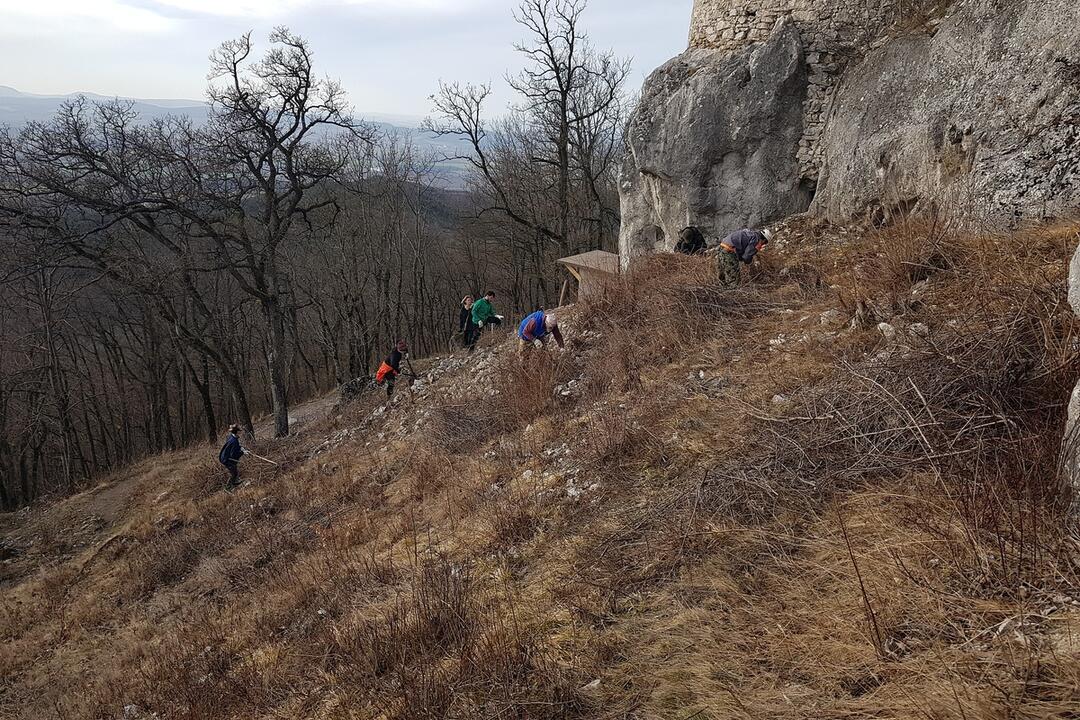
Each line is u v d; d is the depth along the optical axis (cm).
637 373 730
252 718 445
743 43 1141
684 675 312
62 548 1336
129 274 1563
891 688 247
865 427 427
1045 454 329
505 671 353
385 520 754
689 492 466
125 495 1642
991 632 254
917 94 860
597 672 336
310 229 1881
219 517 1086
